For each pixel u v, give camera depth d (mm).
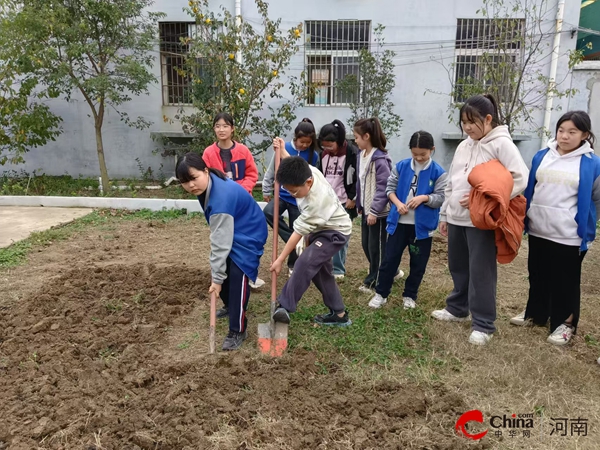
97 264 5512
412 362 3414
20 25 8156
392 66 9258
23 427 2643
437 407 2855
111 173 10758
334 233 3516
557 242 3602
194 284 4777
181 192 9703
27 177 10406
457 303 4031
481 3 9406
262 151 9453
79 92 10414
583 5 10945
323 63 9891
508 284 5105
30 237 6523
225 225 3283
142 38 8922
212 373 3131
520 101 8078
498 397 3018
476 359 3455
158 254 5977
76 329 3818
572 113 3467
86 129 10586
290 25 9773
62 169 10781
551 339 3705
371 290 4699
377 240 4520
